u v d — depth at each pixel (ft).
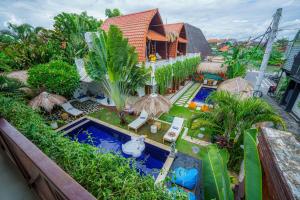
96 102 52.90
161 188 7.61
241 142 23.65
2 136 12.17
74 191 5.69
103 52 31.83
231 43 85.76
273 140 7.66
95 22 77.77
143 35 46.37
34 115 15.15
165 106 32.78
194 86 77.82
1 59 47.52
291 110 44.65
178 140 32.58
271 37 31.27
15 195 11.85
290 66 48.39
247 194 5.35
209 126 25.77
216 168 6.56
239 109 22.54
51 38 68.95
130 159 9.37
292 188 5.29
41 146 10.05
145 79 37.47
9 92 26.30
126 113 44.86
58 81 38.24
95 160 8.23
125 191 6.88
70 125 38.70
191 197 17.24
